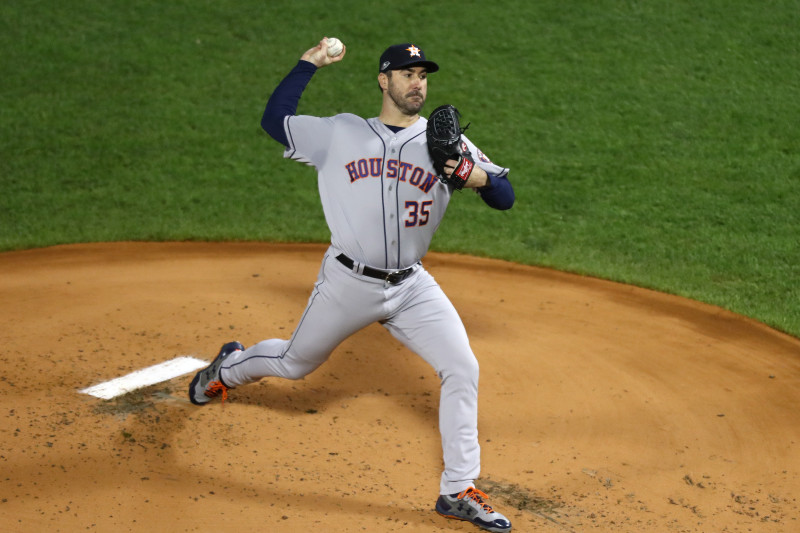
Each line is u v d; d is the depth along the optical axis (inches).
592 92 1768.0
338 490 633.0
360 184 588.1
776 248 1252.5
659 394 830.5
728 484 674.8
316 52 625.6
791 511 639.1
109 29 1950.1
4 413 687.1
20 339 844.0
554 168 1520.7
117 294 999.6
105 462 633.6
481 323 991.0
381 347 900.6
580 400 810.2
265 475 641.6
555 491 653.3
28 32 1907.0
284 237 1275.8
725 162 1533.0
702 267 1196.5
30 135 1563.7
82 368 789.9
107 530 554.9
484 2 2097.7
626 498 648.4
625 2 2078.0
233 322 929.5
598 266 1193.4
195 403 732.7
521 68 1852.9
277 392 778.8
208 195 1417.3
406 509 617.0
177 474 629.6
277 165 1535.4
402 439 719.7
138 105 1695.4
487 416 769.6
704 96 1749.5
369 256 594.9
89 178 1446.9
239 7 2074.3
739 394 838.5
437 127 569.0
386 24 2016.5
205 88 1769.2
